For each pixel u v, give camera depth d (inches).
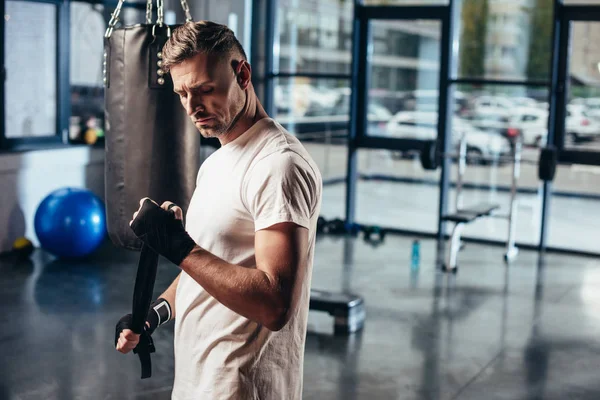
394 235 291.7
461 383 147.7
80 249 234.8
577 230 273.3
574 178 271.1
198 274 57.7
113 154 99.3
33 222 242.5
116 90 97.7
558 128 265.9
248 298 56.5
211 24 60.7
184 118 96.9
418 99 285.3
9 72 245.1
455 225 238.5
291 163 60.4
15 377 144.7
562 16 257.4
